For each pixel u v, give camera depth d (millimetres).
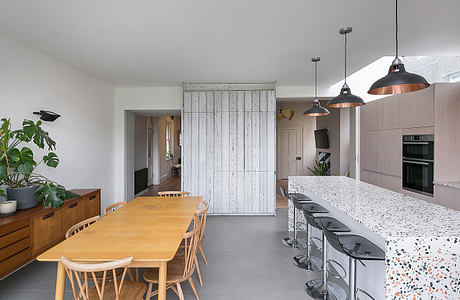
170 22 2604
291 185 4023
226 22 2604
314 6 2285
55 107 3699
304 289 2508
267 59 3721
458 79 3801
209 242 3723
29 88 3242
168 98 5441
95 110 4750
